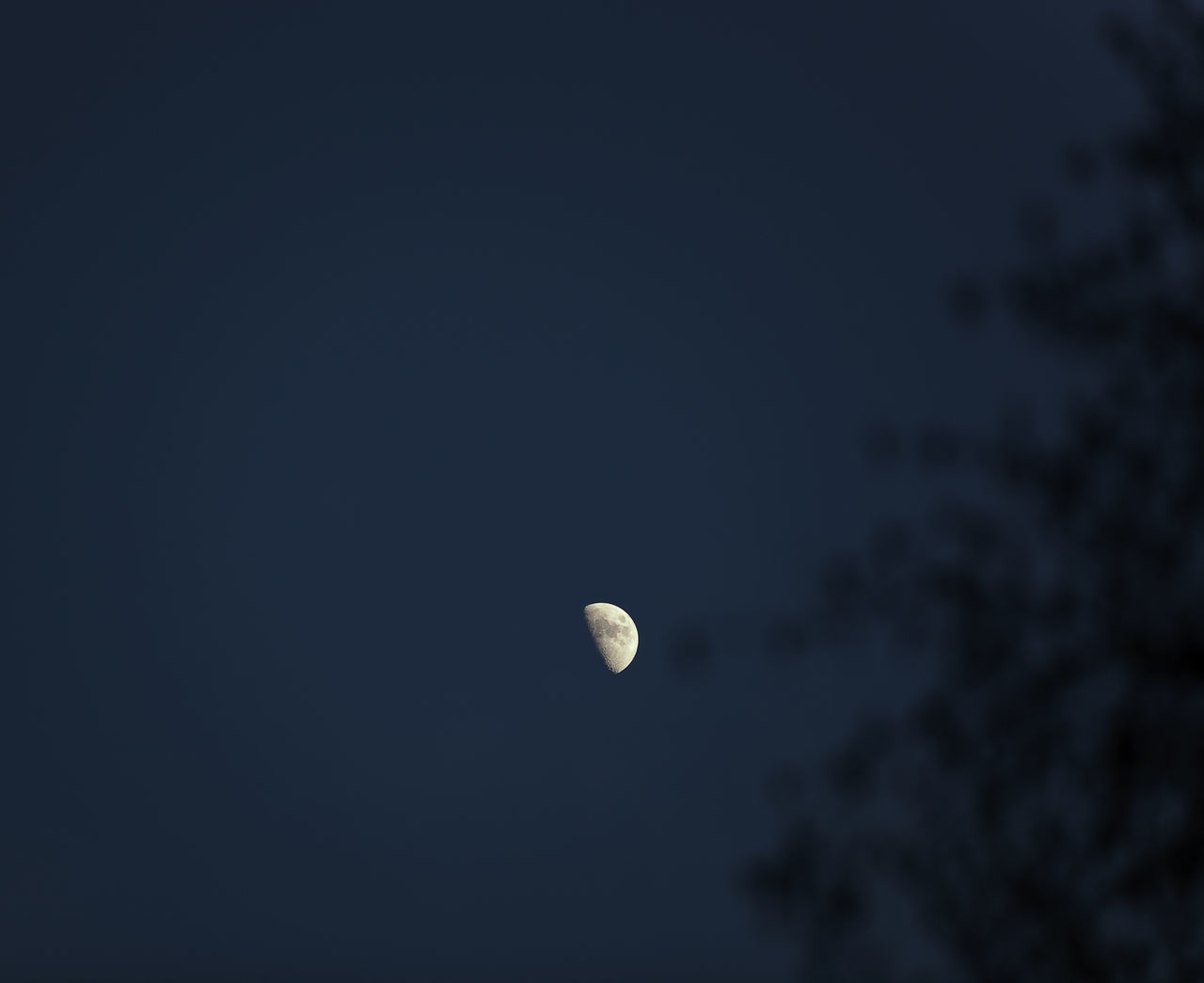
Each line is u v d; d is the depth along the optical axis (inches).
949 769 203.0
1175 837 196.5
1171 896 193.0
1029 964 190.9
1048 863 196.7
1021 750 203.8
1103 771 201.8
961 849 198.4
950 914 192.9
